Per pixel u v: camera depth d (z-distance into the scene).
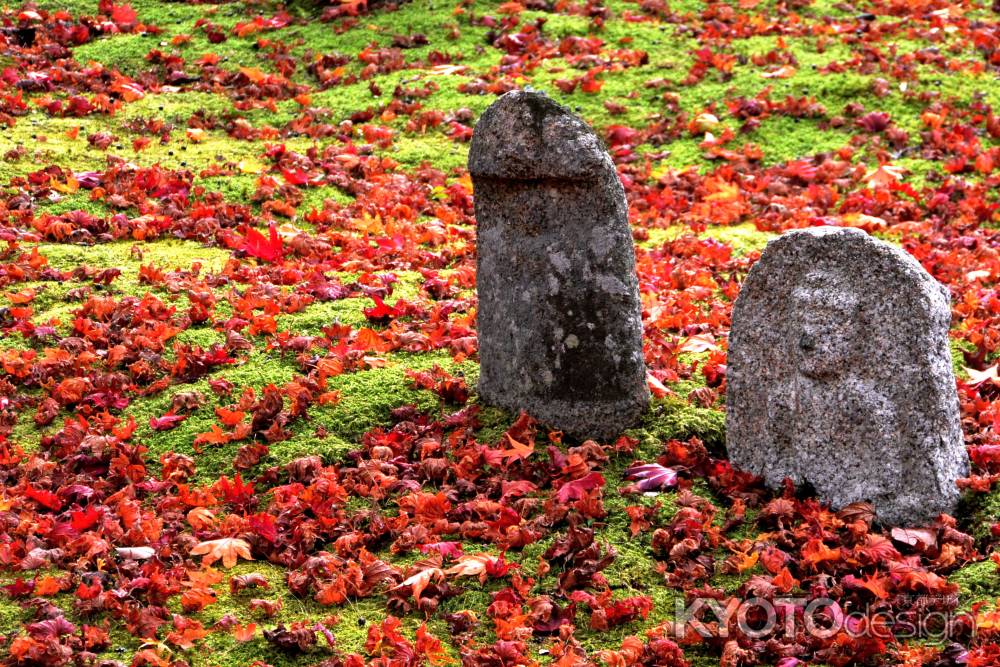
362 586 4.49
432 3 11.72
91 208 7.82
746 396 5.18
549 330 5.41
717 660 4.16
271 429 5.43
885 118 9.56
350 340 6.31
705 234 8.20
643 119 9.90
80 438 5.37
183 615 4.33
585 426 5.45
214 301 6.61
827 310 4.89
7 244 7.11
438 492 5.04
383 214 8.12
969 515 4.81
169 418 5.55
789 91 10.09
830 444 4.94
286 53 10.84
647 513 4.91
